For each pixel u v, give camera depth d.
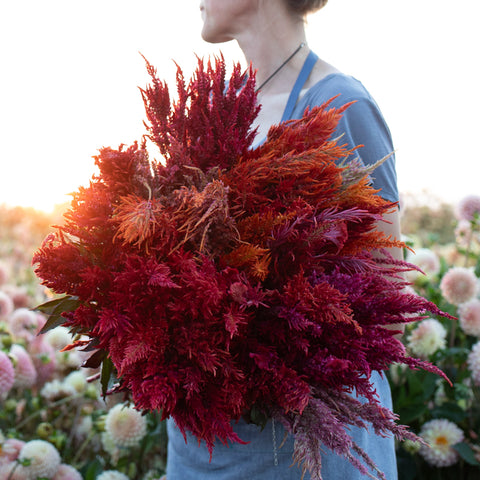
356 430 0.86
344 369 0.61
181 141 0.72
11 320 1.91
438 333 1.62
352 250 0.71
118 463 1.69
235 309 0.60
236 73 0.74
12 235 3.01
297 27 1.06
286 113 0.97
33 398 1.77
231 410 0.66
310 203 0.69
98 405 1.76
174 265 0.60
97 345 0.63
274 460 0.82
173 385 0.58
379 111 0.95
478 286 1.76
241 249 0.63
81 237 0.64
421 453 1.60
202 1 1.17
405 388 1.69
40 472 1.41
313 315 0.60
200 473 0.89
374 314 0.65
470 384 1.72
